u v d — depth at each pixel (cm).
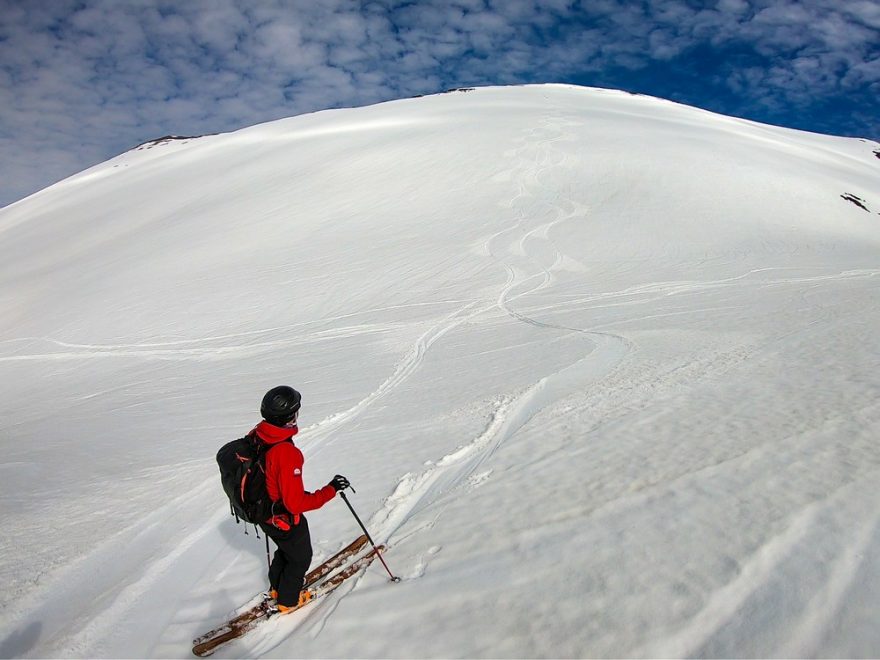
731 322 1302
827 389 717
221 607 446
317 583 458
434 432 802
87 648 407
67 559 528
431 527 511
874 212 3450
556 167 3862
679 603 347
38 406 1545
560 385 943
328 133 5672
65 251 4216
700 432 625
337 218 3381
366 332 1845
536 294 2083
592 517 468
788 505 435
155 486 706
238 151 5966
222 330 2148
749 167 3891
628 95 8344
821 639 302
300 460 383
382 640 369
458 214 3256
